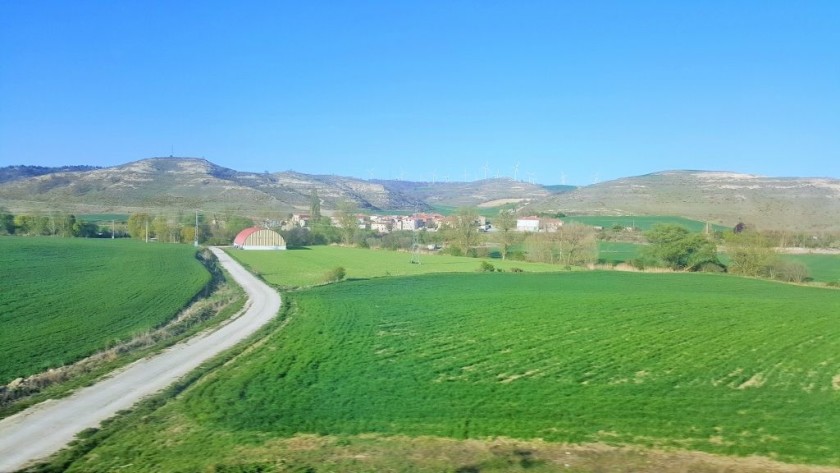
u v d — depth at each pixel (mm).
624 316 50531
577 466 20125
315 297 63375
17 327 42812
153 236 155875
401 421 24594
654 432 23234
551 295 63438
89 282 68562
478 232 130875
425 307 55438
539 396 28281
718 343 40531
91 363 34594
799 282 88875
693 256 99438
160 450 21703
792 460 20547
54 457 20953
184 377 31891
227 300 63469
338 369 33469
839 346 40000
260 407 26625
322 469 19938
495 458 20719
